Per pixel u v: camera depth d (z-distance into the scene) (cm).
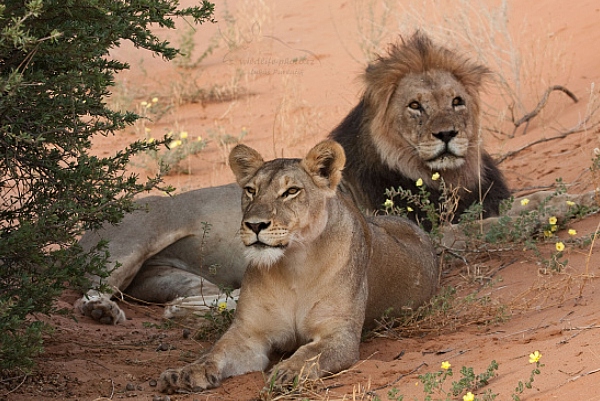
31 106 834
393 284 1109
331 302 972
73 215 869
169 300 1346
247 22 3231
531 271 1220
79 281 884
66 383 931
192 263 1379
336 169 970
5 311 791
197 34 3381
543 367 795
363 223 1061
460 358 909
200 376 898
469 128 1437
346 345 944
